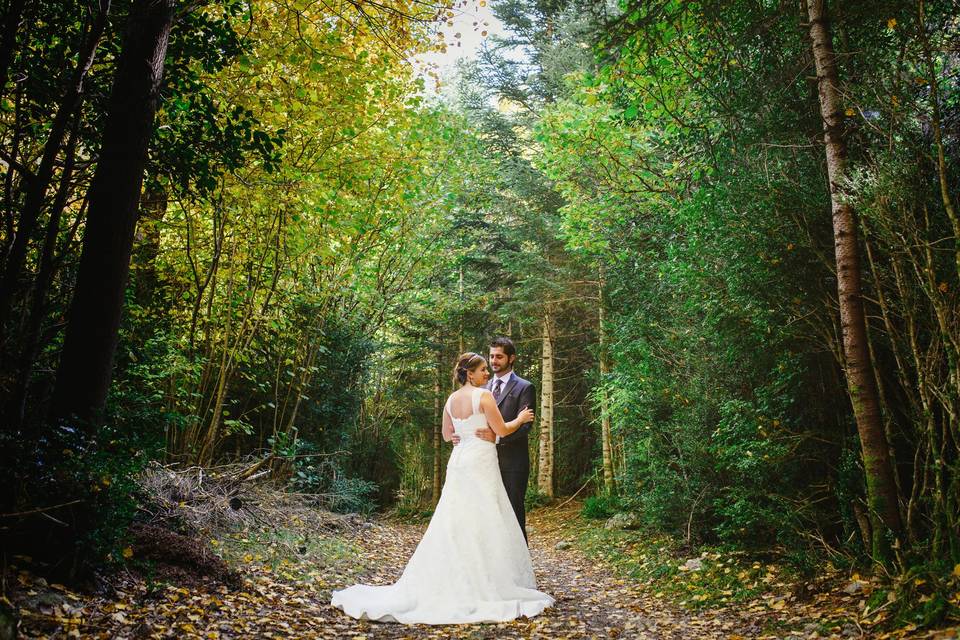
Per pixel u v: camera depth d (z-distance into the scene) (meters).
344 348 12.21
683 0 5.36
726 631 4.03
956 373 3.56
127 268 4.35
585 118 9.44
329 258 10.38
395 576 6.41
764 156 5.19
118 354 6.31
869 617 3.58
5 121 5.22
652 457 7.75
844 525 4.80
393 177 10.35
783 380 5.24
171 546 4.72
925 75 4.23
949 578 3.35
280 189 8.20
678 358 7.58
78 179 5.06
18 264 4.22
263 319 9.74
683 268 6.44
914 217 3.88
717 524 6.58
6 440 3.71
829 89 4.52
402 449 19.17
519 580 5.02
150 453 4.43
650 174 9.36
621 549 8.04
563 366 18.02
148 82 4.40
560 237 12.81
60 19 4.72
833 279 5.06
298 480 9.88
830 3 4.86
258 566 5.42
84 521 3.84
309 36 7.45
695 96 6.70
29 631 3.05
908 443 4.58
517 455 5.93
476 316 16.58
